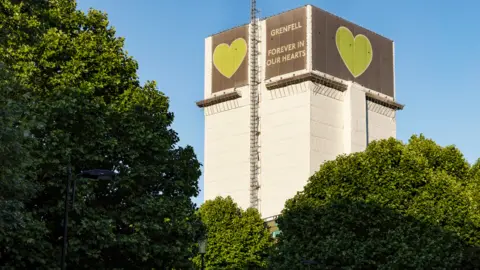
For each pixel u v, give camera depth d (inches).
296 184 4813.0
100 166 1425.9
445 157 2257.6
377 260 2003.0
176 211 1467.8
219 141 5398.6
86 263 1373.0
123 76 1952.5
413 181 2028.8
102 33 1991.9
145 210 1409.9
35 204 1354.6
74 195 1259.2
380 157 2070.6
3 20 1621.6
